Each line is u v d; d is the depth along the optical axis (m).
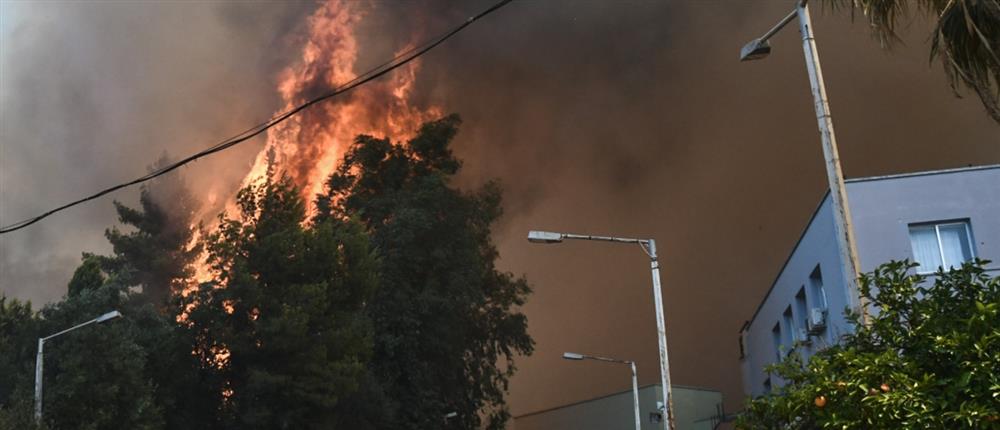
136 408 35.97
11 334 39.25
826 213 26.22
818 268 28.48
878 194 25.05
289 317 41.16
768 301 38.72
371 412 46.47
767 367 9.75
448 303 52.16
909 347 8.96
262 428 42.06
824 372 8.88
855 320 10.04
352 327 44.03
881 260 24.47
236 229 45.31
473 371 57.16
